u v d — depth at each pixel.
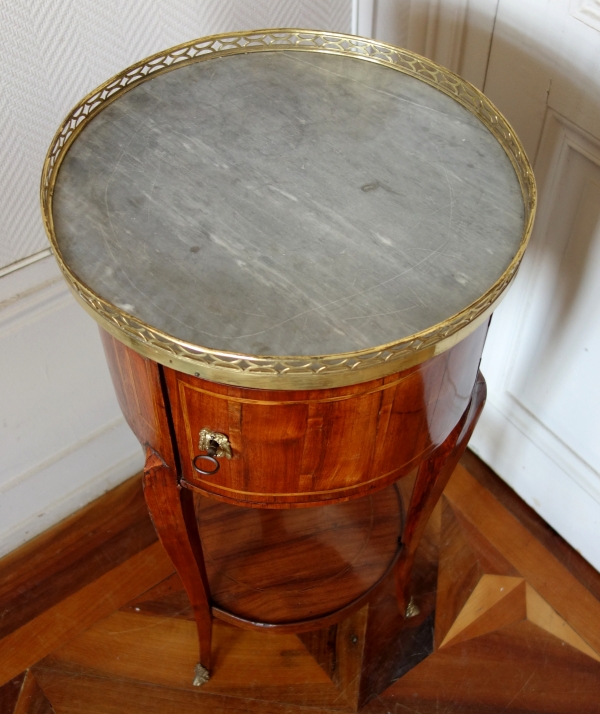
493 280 0.63
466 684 1.08
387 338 0.58
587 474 1.13
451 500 1.28
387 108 0.79
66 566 1.21
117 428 1.24
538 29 0.87
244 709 1.06
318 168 0.72
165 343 0.56
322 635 1.13
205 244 0.65
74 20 0.83
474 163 0.73
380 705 1.06
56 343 1.06
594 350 1.02
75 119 0.74
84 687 1.08
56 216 0.67
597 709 1.05
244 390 0.60
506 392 1.22
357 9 1.05
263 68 0.83
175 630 1.14
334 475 0.70
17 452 1.13
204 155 0.73
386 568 1.07
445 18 1.00
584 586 1.18
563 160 0.93
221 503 1.15
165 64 0.81
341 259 0.64
